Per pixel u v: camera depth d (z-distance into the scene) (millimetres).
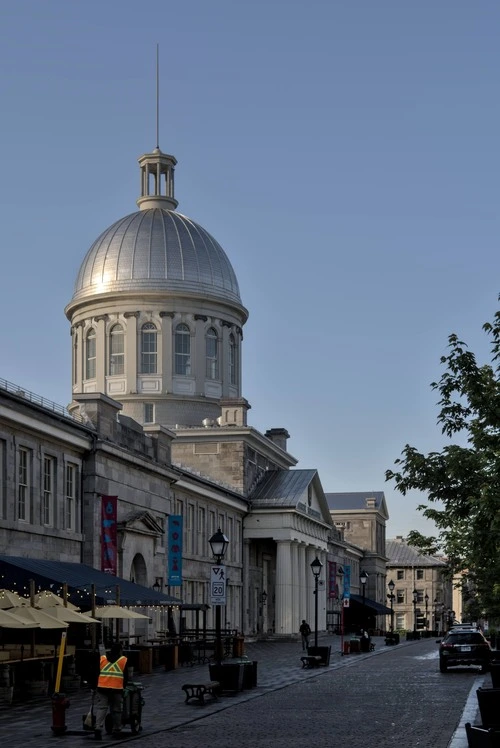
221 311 103750
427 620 175000
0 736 24594
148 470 60969
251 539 93500
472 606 60469
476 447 27609
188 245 103812
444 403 28531
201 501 78500
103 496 52969
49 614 35062
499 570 38438
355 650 72250
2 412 42531
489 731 15516
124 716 24953
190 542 75562
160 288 100875
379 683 41719
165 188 110375
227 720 28109
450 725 25953
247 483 93500
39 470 47250
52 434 47688
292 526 92938
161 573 62750
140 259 102375
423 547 47719
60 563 46781
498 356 28047
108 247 103938
